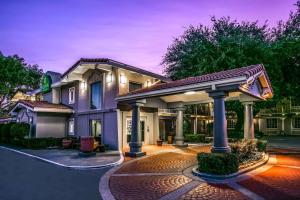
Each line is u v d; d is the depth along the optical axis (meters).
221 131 9.44
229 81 9.20
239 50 20.70
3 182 8.34
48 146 18.92
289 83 25.36
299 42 23.19
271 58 22.16
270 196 6.41
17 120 24.22
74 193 7.02
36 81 39.03
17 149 18.17
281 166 10.48
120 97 15.00
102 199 6.47
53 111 20.12
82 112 19.94
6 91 35.66
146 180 8.37
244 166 9.51
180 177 8.64
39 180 8.60
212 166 8.46
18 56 37.75
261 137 30.20
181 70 24.22
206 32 24.31
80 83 20.58
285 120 39.66
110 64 16.11
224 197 6.38
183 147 18.02
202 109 32.94
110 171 10.05
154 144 20.03
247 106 13.07
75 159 12.85
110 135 17.17
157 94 12.28
